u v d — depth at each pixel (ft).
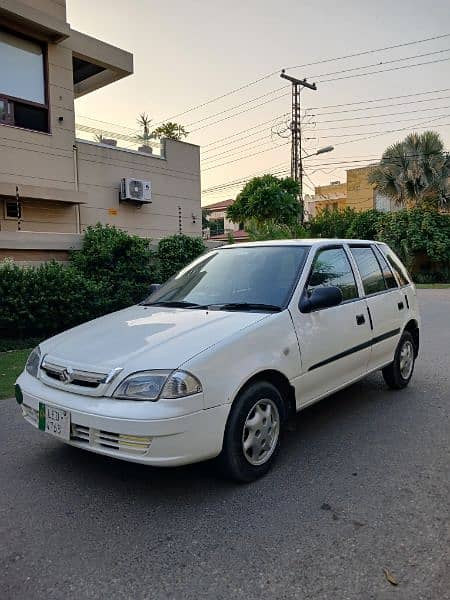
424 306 46.98
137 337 11.39
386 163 90.84
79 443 10.31
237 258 15.29
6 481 11.55
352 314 14.70
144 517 9.89
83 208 43.70
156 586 7.87
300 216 96.02
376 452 12.80
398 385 18.21
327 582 7.86
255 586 7.81
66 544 9.04
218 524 9.57
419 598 7.45
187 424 9.77
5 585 7.97
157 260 34.88
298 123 100.58
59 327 29.12
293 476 11.51
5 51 37.09
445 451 12.80
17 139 37.96
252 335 11.30
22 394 11.68
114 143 46.52
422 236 85.30
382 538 8.98
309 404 13.05
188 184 53.62
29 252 30.04
